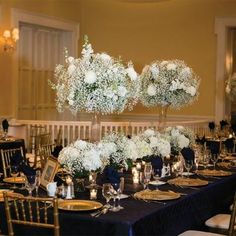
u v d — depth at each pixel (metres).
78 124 8.48
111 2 10.88
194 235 3.56
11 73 9.30
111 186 3.21
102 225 2.88
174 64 5.43
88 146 3.58
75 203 3.24
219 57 10.03
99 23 11.02
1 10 8.95
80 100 3.81
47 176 3.70
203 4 10.14
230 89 9.66
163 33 10.53
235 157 5.77
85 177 3.60
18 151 5.24
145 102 5.52
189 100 5.50
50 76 10.70
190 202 3.66
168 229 3.32
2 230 3.21
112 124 7.89
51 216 3.02
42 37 10.41
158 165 3.84
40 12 9.85
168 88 5.39
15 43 9.23
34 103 10.28
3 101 9.15
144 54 10.71
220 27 10.02
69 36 10.85
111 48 10.97
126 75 3.94
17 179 4.07
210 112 10.13
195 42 10.25
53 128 8.62
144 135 4.45
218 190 4.24
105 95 3.78
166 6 10.47
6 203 2.89
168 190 3.81
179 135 4.84
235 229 3.83
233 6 9.90
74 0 10.80
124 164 3.80
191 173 4.61
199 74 10.23
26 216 3.11
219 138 7.91
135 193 3.60
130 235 2.81
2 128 8.07
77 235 2.95
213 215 4.20
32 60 10.18
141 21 10.70
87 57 3.81
